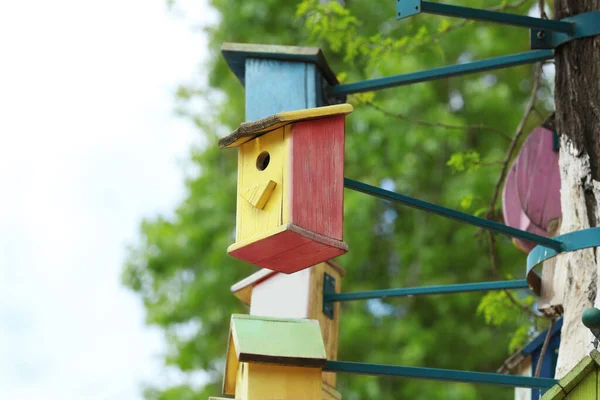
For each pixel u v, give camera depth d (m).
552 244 7.76
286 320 8.35
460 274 18.78
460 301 18.53
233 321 8.26
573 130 8.32
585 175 8.20
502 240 18.72
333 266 9.77
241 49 9.39
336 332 9.76
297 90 9.33
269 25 20.09
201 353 19.39
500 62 8.81
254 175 7.75
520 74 19.94
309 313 9.46
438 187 19.11
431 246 18.92
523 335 11.90
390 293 9.23
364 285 18.81
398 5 7.98
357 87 9.41
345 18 12.20
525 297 12.14
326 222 7.55
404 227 19.17
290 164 7.53
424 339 18.20
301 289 9.55
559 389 6.18
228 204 19.97
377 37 12.32
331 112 7.68
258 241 7.51
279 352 8.02
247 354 7.95
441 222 19.05
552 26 8.33
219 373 19.42
